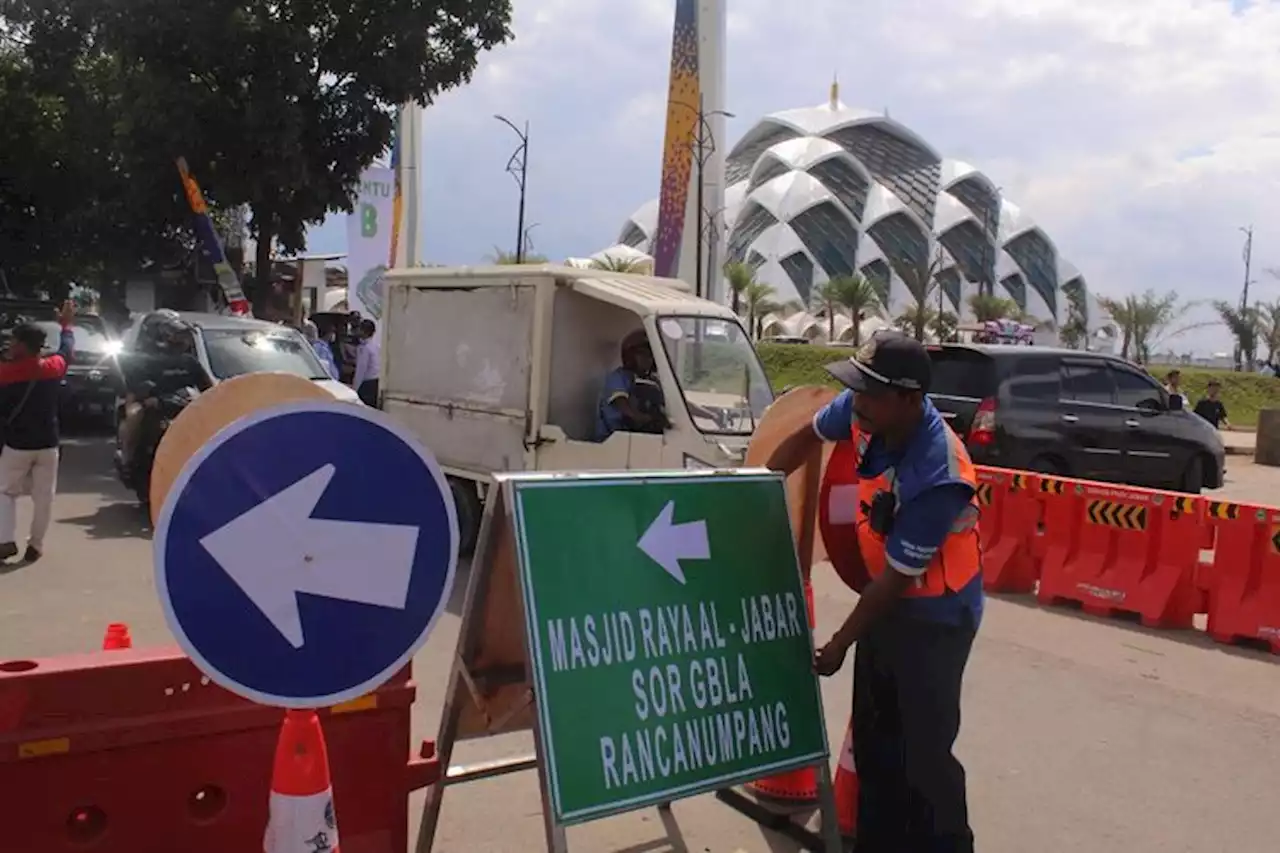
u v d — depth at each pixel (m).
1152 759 5.23
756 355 8.35
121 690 3.10
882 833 3.68
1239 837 4.43
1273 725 5.77
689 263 22.89
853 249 87.19
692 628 3.48
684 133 22.94
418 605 3.05
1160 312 61.78
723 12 22.45
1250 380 44.47
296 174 16.44
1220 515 7.52
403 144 24.62
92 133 19.55
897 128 101.00
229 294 17.16
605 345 8.56
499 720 3.68
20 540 8.92
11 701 2.95
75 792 3.04
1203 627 7.85
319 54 16.80
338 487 2.90
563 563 3.27
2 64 22.45
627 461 7.77
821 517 3.96
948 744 3.54
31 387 8.06
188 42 15.33
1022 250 99.50
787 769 3.58
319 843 2.89
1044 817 4.54
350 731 3.45
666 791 3.30
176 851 3.21
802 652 3.71
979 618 3.58
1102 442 11.52
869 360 3.31
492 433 8.63
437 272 9.17
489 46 18.02
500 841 4.09
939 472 3.29
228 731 3.25
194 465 2.70
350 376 18.69
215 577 2.74
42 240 25.34
